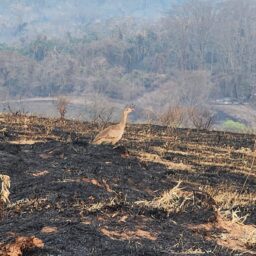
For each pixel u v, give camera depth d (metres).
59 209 8.08
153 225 8.04
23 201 8.33
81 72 146.62
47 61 151.00
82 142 12.46
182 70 147.62
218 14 169.62
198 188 11.03
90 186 9.02
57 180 9.25
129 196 9.05
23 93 136.75
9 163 10.35
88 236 7.20
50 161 10.77
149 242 7.41
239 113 118.88
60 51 162.62
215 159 15.09
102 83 139.25
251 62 148.12
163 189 10.02
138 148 15.26
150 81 145.75
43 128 16.97
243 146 17.92
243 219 9.35
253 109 123.19
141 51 165.25
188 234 7.98
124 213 8.22
